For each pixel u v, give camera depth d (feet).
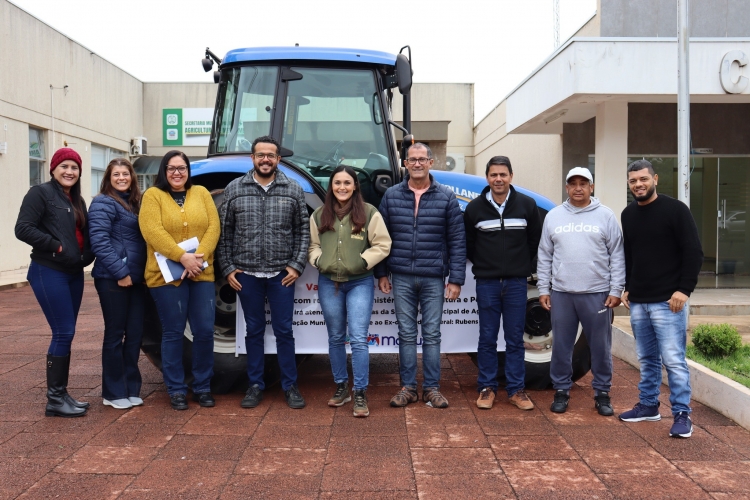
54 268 13.55
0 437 12.39
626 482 10.43
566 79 28.71
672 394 12.81
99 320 26.68
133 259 14.12
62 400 13.69
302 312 15.62
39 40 48.55
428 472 10.80
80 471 10.78
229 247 14.56
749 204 36.60
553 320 14.33
